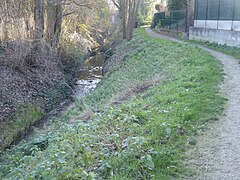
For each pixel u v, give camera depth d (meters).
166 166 5.03
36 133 10.73
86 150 5.47
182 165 5.06
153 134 6.09
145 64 17.05
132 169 4.80
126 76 15.88
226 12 19.06
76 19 26.97
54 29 22.55
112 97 12.11
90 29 32.69
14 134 11.57
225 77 10.47
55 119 12.53
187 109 7.36
